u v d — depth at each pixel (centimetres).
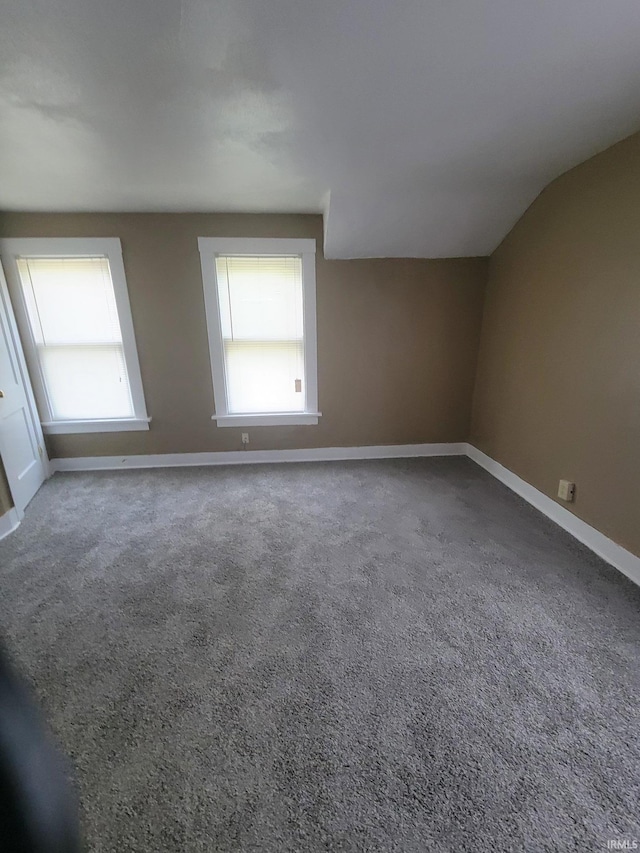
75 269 310
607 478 221
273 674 156
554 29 129
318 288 329
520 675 154
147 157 218
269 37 132
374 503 291
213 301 323
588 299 229
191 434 355
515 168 236
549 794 117
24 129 188
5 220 292
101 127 187
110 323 323
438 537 247
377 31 129
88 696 148
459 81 156
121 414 345
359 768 124
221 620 183
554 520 265
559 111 177
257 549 238
